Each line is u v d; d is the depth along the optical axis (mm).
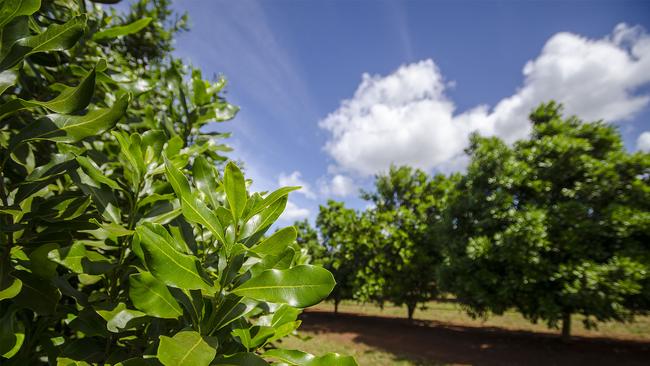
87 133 992
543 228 9398
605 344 11008
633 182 10078
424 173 17250
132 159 1208
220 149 2082
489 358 9117
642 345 10891
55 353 1074
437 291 15016
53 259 1002
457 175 15867
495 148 12477
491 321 16375
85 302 1064
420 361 8594
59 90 1435
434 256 14711
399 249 14930
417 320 16500
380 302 16781
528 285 9352
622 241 9562
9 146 976
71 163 1162
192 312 917
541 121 13031
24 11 978
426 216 15570
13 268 963
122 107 1007
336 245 17047
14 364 1050
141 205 1246
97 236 1128
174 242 895
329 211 18484
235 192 916
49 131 983
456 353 9602
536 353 9742
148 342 1098
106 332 1057
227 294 898
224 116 2139
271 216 1040
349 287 17234
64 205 1123
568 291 9094
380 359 8742
